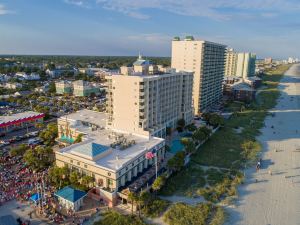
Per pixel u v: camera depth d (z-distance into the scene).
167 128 157.88
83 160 104.44
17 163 122.62
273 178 116.19
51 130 155.00
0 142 148.00
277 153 143.75
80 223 83.88
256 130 185.00
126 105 139.00
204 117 198.75
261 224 85.56
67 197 91.31
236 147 150.88
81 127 151.00
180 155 116.94
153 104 144.25
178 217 86.81
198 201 97.75
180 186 107.75
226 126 192.00
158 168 119.50
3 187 102.12
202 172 119.62
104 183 99.75
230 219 87.56
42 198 92.69
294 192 105.25
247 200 99.06
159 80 147.12
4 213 87.31
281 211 92.75
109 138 130.75
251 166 127.44
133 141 124.31
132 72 153.50
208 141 159.38
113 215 87.38
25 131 172.00
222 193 103.12
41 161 117.56
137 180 106.00
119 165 100.81
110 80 142.25
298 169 125.06
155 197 98.50
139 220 85.00
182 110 180.88
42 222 84.06
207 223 85.00
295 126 198.00
